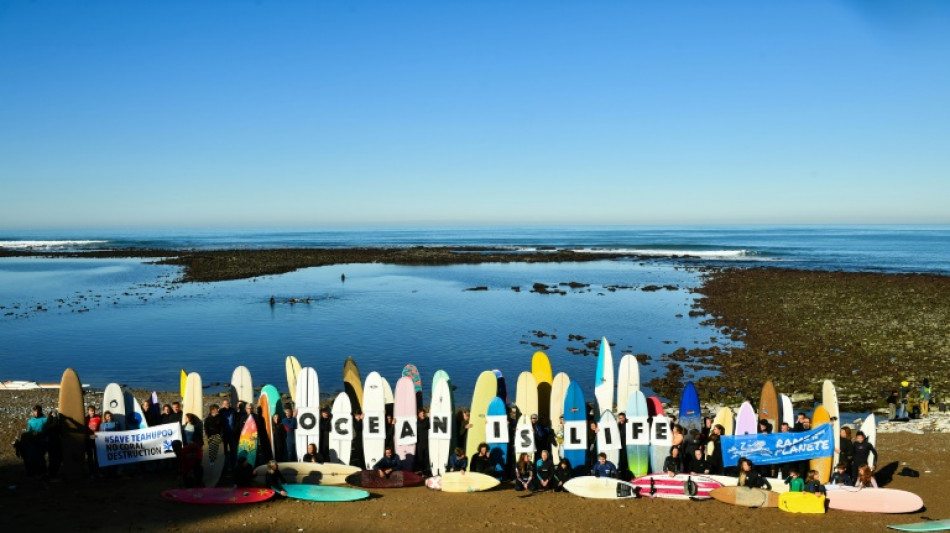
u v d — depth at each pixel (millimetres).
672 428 14172
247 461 13188
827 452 12867
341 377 26734
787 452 12961
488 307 46562
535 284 59156
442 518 11500
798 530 10906
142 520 10992
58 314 43031
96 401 22219
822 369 27516
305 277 69000
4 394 23328
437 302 49125
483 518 11531
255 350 31891
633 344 33656
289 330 37188
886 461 15055
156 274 71875
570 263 88875
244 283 62812
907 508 11703
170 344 33375
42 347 32719
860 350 30766
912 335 33812
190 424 13969
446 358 30281
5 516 10914
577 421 14039
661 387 25156
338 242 163750
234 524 10969
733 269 75500
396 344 33344
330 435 14172
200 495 12125
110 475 13500
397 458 14062
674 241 157875
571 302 49250
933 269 74562
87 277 68438
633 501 12469
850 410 22219
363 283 63094
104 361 29750
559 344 33594
